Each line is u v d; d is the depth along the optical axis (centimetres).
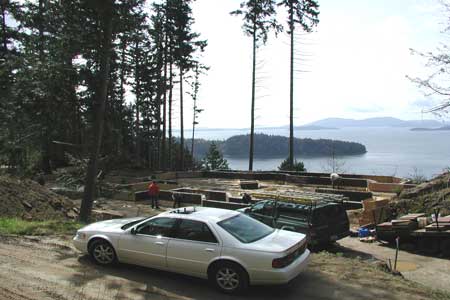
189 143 11769
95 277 788
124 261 834
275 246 718
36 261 878
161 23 4266
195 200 2675
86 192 1800
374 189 2836
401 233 1492
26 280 762
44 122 1836
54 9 1784
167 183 3353
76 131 1931
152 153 5691
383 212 1934
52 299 678
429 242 1422
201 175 4000
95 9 1664
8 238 1067
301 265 738
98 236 854
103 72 1764
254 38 3947
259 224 811
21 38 3353
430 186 1955
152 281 777
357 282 804
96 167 1822
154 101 5075
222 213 812
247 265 706
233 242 728
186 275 812
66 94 1759
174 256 770
